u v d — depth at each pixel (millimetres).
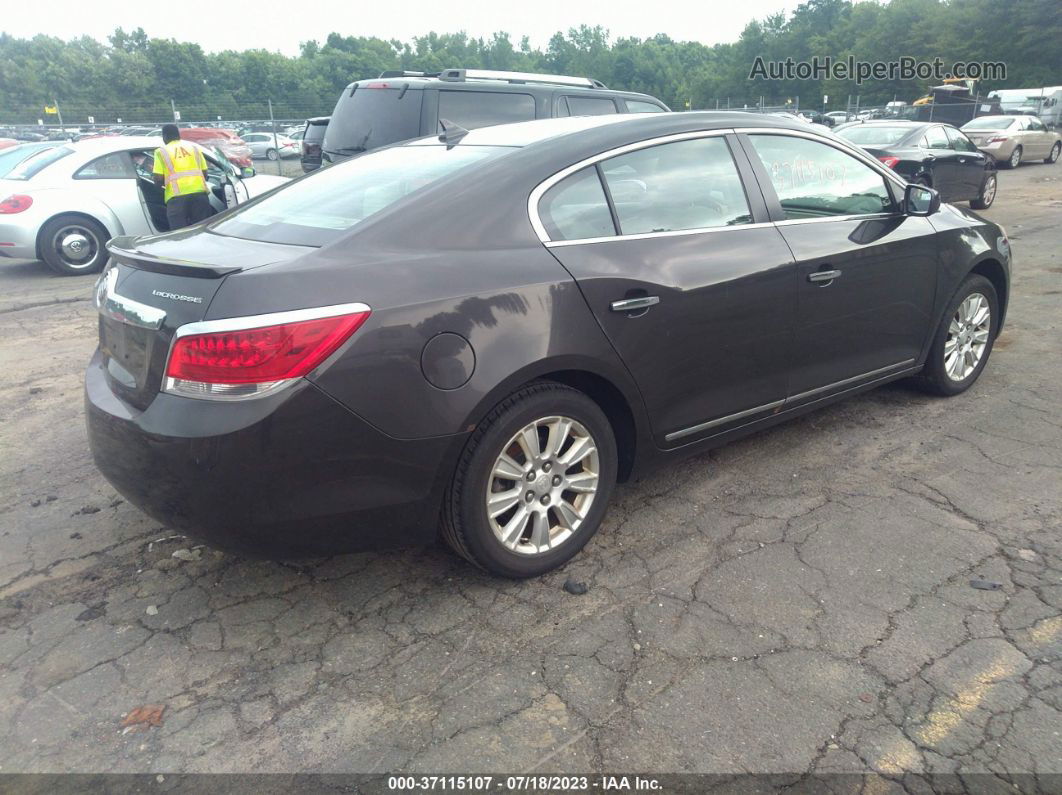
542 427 2994
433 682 2561
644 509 3613
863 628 2738
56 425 4820
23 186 9570
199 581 3160
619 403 3203
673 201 3359
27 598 3072
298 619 2902
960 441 4184
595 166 3188
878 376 4254
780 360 3676
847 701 2410
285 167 25562
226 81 104250
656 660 2619
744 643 2684
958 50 60656
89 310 7879
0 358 6227
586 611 2895
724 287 3352
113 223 9938
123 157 10188
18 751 2330
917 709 2369
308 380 2441
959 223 4582
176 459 2469
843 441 4242
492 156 3176
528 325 2797
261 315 2418
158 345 2547
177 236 3314
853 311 3938
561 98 9438
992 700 2393
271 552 2631
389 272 2637
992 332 4926
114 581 3178
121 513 3723
